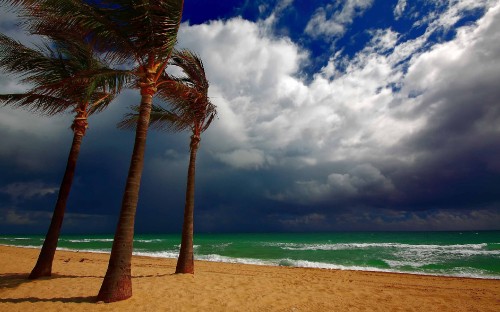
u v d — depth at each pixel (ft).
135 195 18.16
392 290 26.58
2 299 17.71
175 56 25.11
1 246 72.23
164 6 18.20
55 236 25.80
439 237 191.31
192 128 29.76
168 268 37.01
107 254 59.06
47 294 19.03
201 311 16.79
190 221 29.04
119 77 19.98
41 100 24.88
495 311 19.56
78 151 26.40
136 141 18.56
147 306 16.70
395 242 137.28
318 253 72.02
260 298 20.47
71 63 25.59
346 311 18.42
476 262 53.57
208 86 29.12
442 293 25.73
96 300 17.22
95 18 17.65
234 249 84.84
